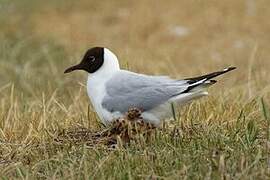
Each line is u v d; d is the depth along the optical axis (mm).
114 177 9406
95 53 11000
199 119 12133
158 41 23172
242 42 22781
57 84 17125
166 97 10562
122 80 10812
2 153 11070
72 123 12164
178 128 11000
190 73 18422
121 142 10352
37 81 17516
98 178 9453
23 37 22703
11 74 18344
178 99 10555
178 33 23672
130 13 25625
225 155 9812
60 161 10094
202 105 12695
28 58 20359
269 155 9898
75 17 25531
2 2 25969
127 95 10703
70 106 13570
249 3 25609
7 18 24828
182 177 9305
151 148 10352
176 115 11164
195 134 10781
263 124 11531
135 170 9570
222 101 13195
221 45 22594
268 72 17953
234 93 14773
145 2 26375
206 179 9117
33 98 15695
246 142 10352
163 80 10766
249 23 24172
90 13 25938
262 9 25172
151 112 10695
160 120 10852
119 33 24031
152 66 18781
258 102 12750
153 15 25141
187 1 26062
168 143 10406
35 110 13344
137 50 21797
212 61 20797
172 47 22500
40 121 12117
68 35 23672
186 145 10430
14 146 11195
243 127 11148
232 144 10375
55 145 10938
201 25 24188
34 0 26781
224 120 11969
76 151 10461
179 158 9828
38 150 10883
